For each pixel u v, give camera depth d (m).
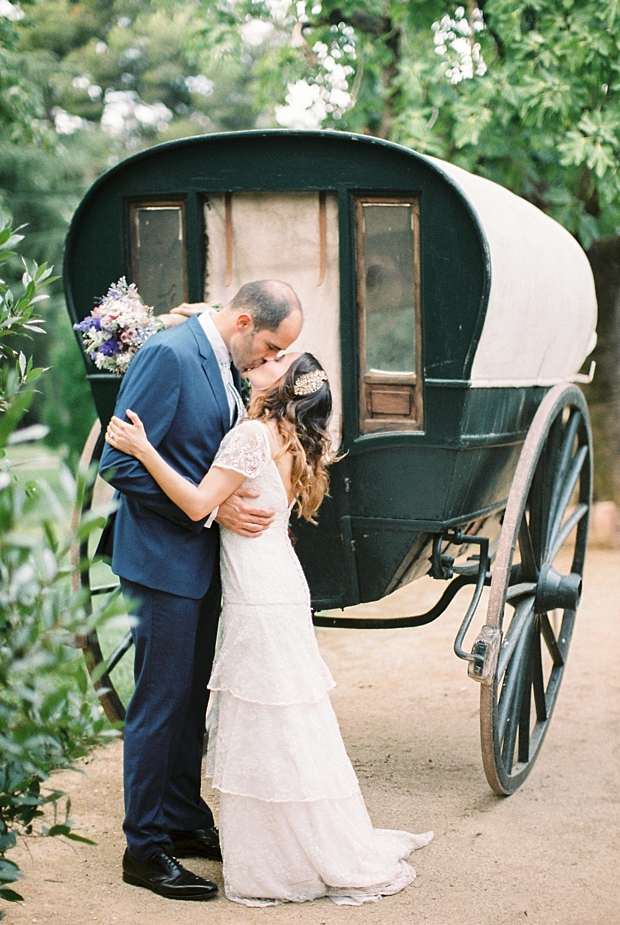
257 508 3.06
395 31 8.15
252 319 3.06
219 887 3.16
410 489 3.52
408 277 3.48
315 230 3.62
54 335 19.28
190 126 26.03
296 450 3.06
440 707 5.04
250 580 3.05
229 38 8.81
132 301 3.30
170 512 3.00
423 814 3.73
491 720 3.48
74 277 3.84
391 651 6.10
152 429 3.00
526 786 4.00
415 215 3.45
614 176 7.21
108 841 3.50
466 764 4.26
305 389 3.09
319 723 3.10
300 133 3.46
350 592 3.69
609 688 5.23
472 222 3.32
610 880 3.18
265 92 8.84
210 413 3.10
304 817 3.04
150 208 3.74
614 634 6.23
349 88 8.41
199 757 3.38
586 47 6.96
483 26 7.58
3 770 1.97
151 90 26.75
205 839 3.38
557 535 4.35
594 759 4.29
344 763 3.14
